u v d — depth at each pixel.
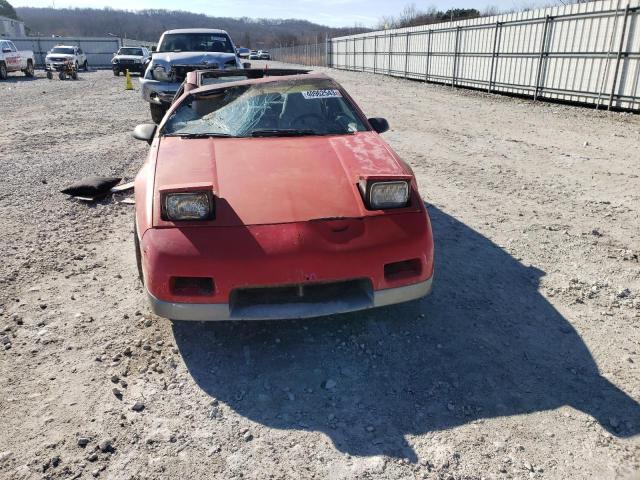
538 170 6.70
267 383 2.52
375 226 2.62
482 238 4.30
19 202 5.37
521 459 2.04
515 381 2.50
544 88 15.12
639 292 3.34
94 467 2.01
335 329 2.96
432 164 7.14
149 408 2.35
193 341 2.86
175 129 3.71
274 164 3.05
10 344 2.80
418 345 2.79
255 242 2.49
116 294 3.38
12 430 2.20
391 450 2.09
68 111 12.93
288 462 2.04
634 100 11.96
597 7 12.72
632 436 2.14
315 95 3.95
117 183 5.83
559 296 3.30
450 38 21.11
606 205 5.20
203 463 2.04
